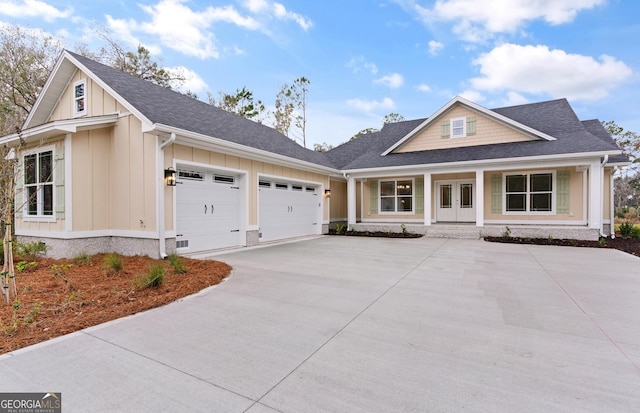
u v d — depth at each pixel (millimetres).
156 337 3133
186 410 2020
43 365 2568
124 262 6648
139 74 18281
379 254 8352
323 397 2160
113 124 7770
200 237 8359
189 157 7852
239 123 12148
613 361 2668
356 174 14344
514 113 14500
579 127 12305
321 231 14047
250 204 9859
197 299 4387
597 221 10406
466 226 12234
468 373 2475
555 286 5117
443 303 4250
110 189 7891
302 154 13531
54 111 9695
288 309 3992
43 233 7672
